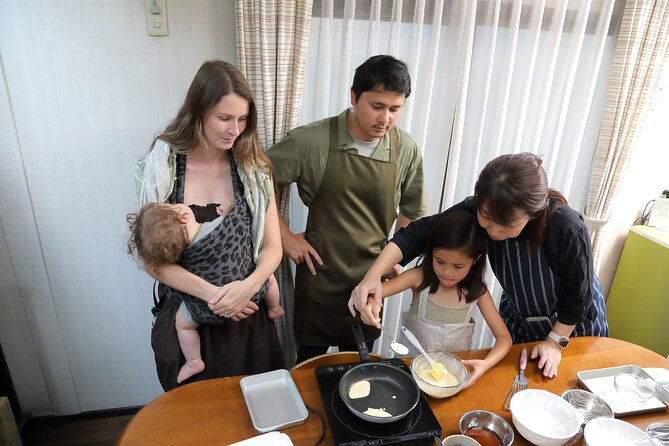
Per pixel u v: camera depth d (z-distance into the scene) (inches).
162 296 56.3
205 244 48.5
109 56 63.0
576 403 44.7
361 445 36.8
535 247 51.1
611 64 78.6
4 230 67.9
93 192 69.4
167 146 49.2
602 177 82.5
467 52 69.6
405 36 70.1
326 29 65.5
